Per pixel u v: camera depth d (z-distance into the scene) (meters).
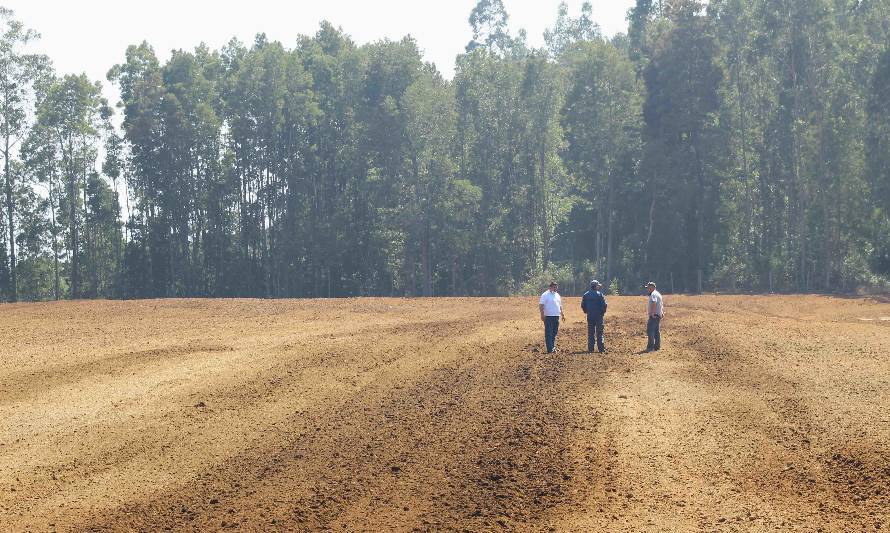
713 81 71.19
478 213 76.38
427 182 72.62
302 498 11.06
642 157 71.81
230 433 14.45
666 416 15.20
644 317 32.91
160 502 11.02
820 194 64.81
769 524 9.96
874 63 66.44
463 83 79.00
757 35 68.81
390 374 19.80
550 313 23.17
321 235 75.88
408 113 71.81
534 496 11.03
